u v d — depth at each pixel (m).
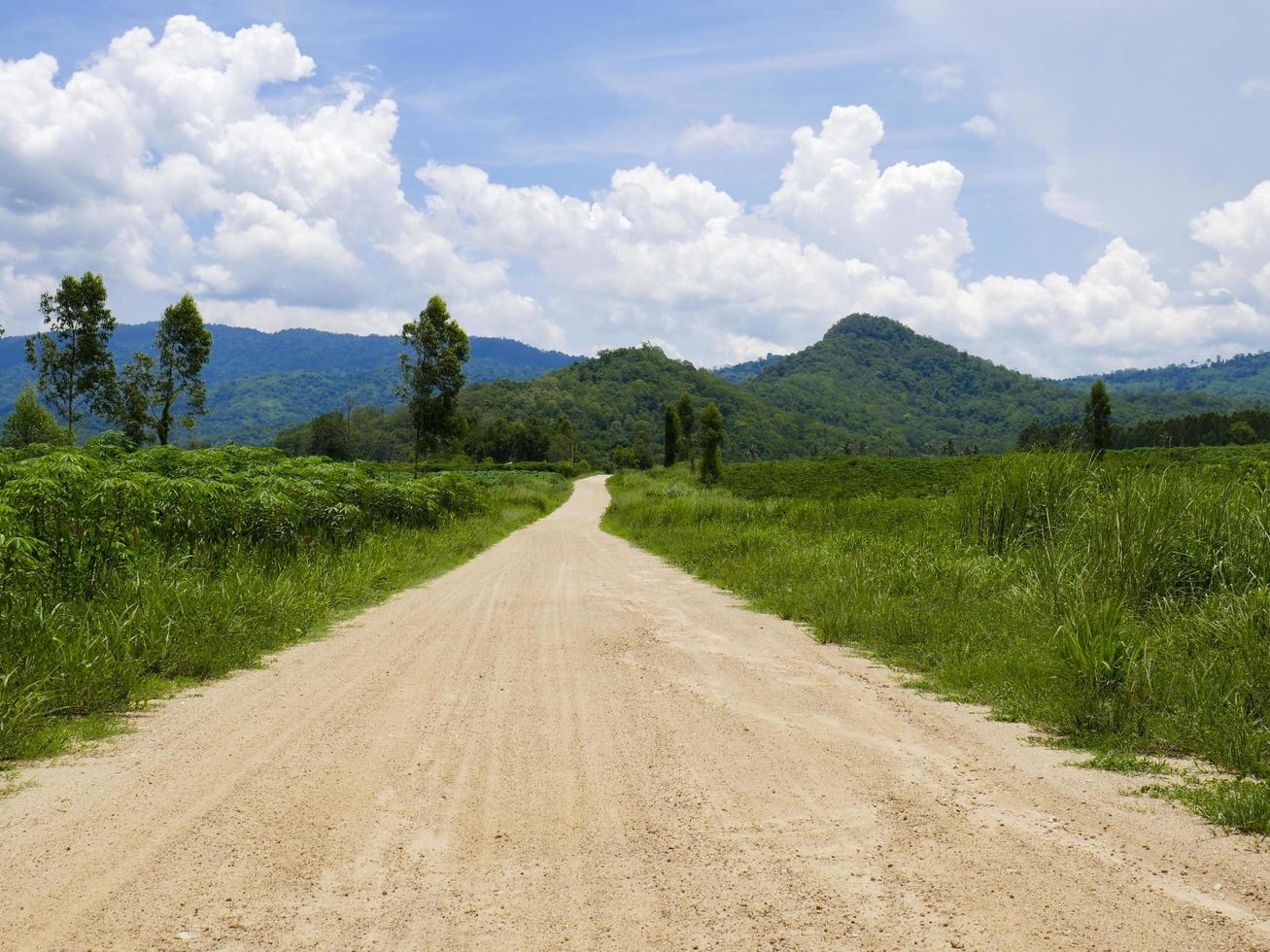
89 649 6.39
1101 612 7.29
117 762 4.77
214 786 4.35
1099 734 5.36
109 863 3.40
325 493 14.83
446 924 2.92
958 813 4.03
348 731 5.43
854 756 4.96
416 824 3.85
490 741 5.20
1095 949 2.76
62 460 8.27
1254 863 3.48
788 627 9.91
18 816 3.92
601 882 3.26
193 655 7.11
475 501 30.11
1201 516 9.31
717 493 43.56
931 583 10.57
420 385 44.69
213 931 2.86
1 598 6.89
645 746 5.11
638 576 15.42
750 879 3.29
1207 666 6.21
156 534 10.34
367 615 10.62
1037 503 12.31
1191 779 4.56
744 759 4.87
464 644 8.59
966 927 2.91
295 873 3.32
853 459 90.50
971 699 6.45
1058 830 3.84
